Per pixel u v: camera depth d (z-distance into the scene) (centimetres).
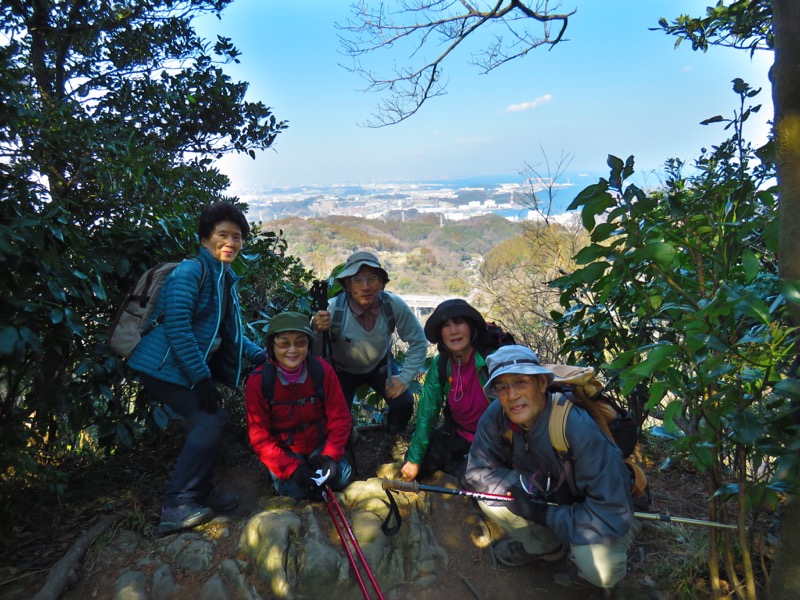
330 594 226
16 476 275
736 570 227
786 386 159
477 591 233
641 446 355
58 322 262
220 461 327
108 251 314
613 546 205
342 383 330
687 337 175
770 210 207
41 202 281
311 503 267
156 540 252
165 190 375
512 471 231
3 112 278
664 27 379
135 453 345
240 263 362
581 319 322
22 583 229
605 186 186
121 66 591
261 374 265
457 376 280
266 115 647
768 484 180
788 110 155
